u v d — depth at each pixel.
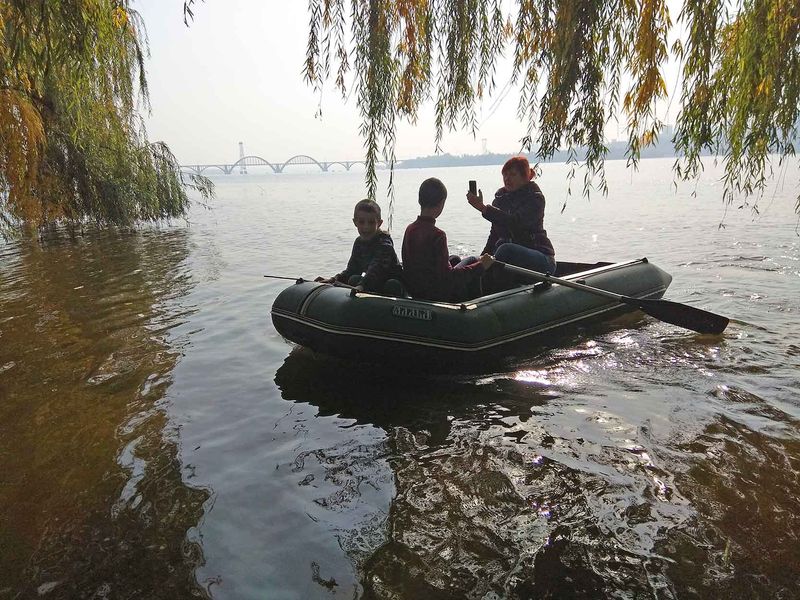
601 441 2.84
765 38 2.16
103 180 9.12
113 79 7.28
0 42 3.40
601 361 3.97
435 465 2.68
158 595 1.88
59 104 7.29
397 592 1.88
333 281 4.45
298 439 2.97
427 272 4.09
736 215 13.24
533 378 3.73
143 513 2.33
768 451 2.69
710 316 3.98
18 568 2.02
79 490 2.50
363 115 2.72
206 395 3.56
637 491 2.40
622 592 1.85
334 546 2.12
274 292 6.37
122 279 7.17
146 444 2.92
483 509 2.32
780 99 2.27
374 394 3.57
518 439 2.90
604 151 2.34
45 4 2.63
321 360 4.18
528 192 4.71
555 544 2.09
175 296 6.21
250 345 4.53
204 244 10.55
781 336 4.35
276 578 1.96
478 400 3.42
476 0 2.71
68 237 11.19
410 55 2.78
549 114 2.37
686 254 8.25
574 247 9.74
